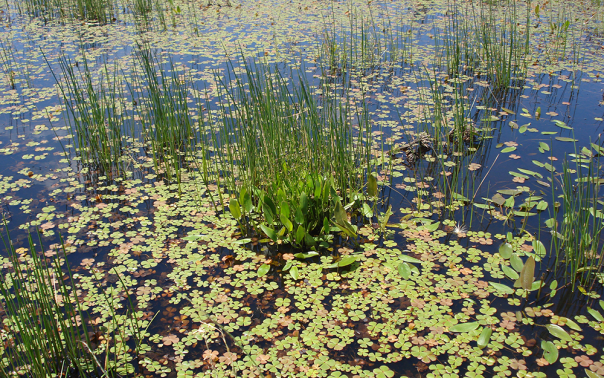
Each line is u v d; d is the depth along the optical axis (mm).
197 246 3145
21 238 3162
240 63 6324
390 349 2324
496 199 3531
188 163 4188
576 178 3768
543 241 3117
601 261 2762
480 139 4512
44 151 4359
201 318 2525
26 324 2293
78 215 3459
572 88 5398
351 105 5117
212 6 9758
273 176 3541
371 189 3520
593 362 2219
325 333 2428
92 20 8656
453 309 2574
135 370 2213
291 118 3932
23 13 9102
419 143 4270
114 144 4090
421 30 7789
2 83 5770
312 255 3012
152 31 7945
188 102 5164
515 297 2656
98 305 2602
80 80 5789
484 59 6480
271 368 2215
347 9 9297
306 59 6527
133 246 3117
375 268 2918
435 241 3154
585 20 8281
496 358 2260
